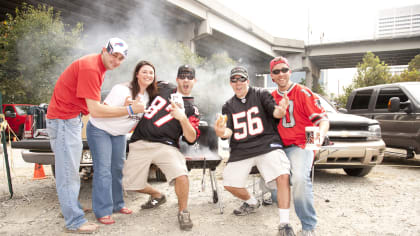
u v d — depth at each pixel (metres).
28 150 3.72
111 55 2.40
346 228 2.63
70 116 2.48
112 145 2.89
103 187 2.72
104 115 2.41
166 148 2.71
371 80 33.62
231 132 2.75
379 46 46.84
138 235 2.48
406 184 4.25
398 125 5.89
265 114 2.67
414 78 32.72
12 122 10.53
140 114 2.80
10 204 3.37
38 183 4.42
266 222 2.79
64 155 2.47
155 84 2.87
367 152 4.11
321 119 2.46
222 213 3.05
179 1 25.62
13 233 2.51
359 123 4.29
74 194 2.53
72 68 2.38
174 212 3.09
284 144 2.64
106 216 2.74
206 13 29.56
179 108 2.56
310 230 2.32
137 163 2.75
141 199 3.62
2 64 13.24
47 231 2.56
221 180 4.55
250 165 2.65
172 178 2.66
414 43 44.75
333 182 4.42
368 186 4.15
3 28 13.99
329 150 3.83
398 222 2.77
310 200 2.28
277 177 2.43
